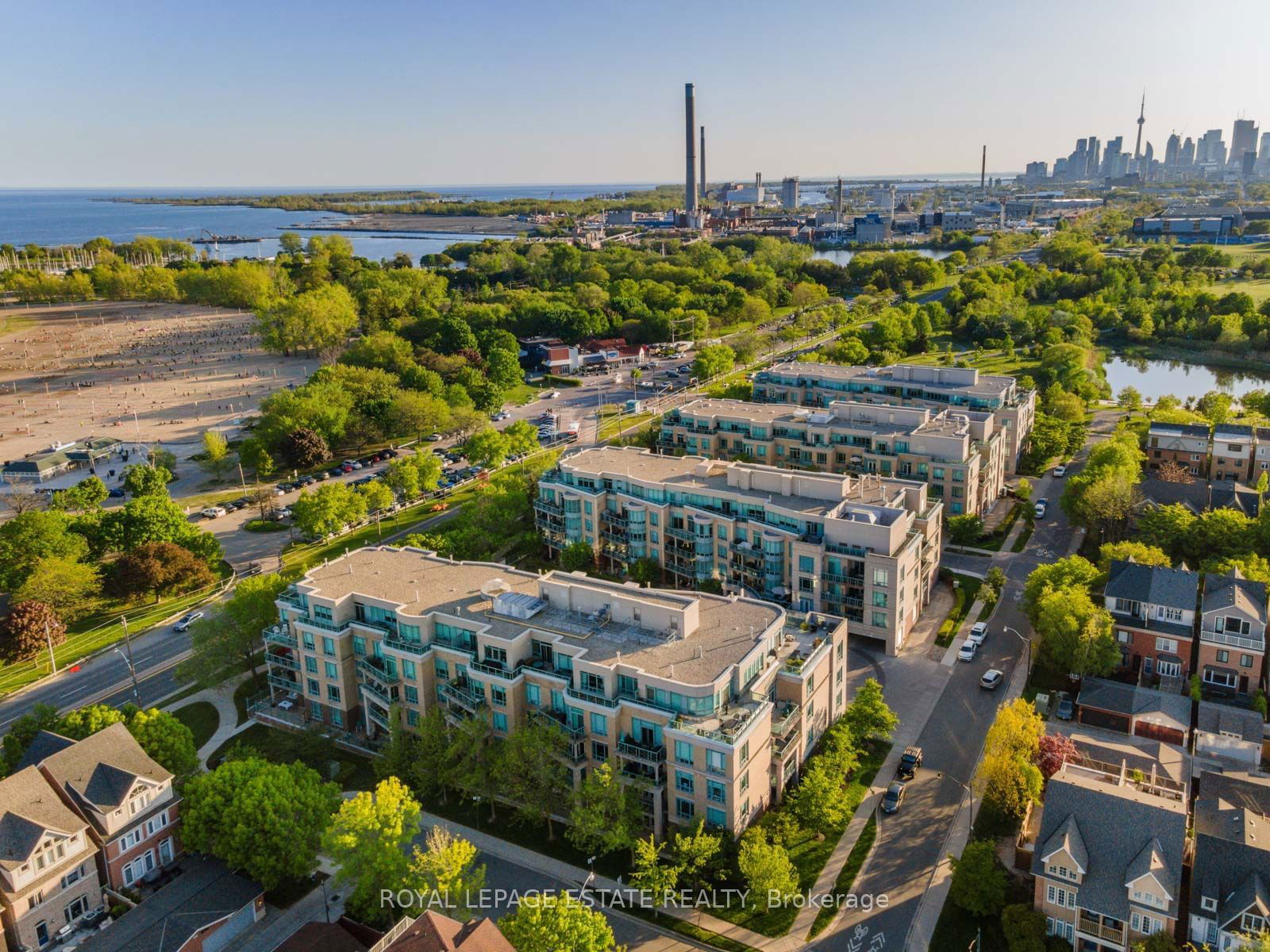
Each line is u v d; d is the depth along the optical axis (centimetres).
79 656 15375
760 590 15800
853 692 13500
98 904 9738
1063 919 8906
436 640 12181
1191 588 13300
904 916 9488
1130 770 10525
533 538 18588
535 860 10475
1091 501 17275
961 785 11431
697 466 18112
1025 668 13938
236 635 13700
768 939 9275
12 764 11056
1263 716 11856
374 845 9225
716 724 10062
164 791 10344
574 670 10831
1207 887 8612
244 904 9531
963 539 17988
